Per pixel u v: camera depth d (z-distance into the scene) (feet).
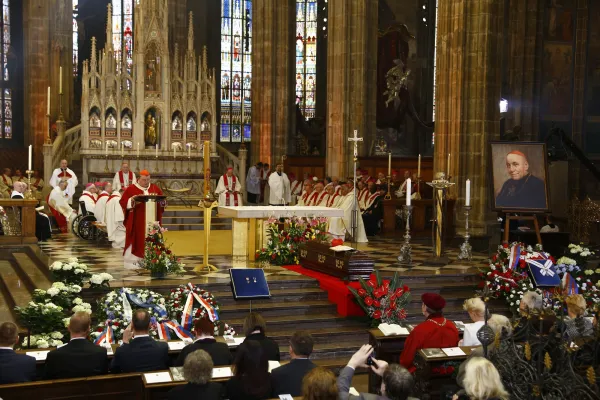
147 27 93.76
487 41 72.90
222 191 84.99
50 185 85.76
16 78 122.21
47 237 70.69
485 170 73.31
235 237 58.54
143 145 93.61
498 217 80.07
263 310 46.44
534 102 110.01
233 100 142.82
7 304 47.88
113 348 31.89
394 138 135.64
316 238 57.82
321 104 139.23
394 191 90.79
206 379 23.88
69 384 26.99
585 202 87.51
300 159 116.16
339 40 94.73
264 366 25.64
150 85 94.27
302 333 26.50
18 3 122.01
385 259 60.70
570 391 23.00
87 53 136.87
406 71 130.00
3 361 27.22
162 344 29.76
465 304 33.06
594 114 110.73
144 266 51.01
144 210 52.65
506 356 25.48
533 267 48.88
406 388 20.77
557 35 110.22
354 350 43.52
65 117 115.75
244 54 143.43
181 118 95.96
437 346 31.24
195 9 138.62
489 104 73.77
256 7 113.29
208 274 51.34
